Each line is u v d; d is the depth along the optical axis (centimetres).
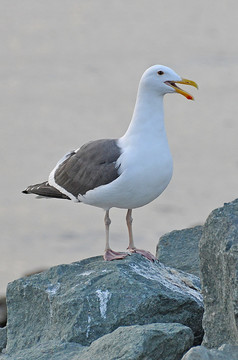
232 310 736
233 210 774
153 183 924
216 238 765
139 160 912
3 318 1298
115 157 924
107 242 962
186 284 931
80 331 828
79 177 956
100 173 929
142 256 949
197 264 1042
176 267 1045
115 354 724
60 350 791
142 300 840
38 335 878
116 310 836
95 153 945
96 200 947
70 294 859
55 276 911
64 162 1004
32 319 902
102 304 843
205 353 673
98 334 830
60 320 851
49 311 881
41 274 921
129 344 727
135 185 917
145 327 753
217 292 771
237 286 721
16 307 921
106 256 943
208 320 779
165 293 854
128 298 844
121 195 927
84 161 955
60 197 999
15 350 888
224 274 748
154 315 847
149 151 918
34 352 791
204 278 783
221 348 690
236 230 753
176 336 743
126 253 951
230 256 733
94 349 745
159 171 921
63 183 984
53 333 855
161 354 741
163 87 923
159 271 934
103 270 897
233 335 751
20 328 905
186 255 1071
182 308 859
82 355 745
